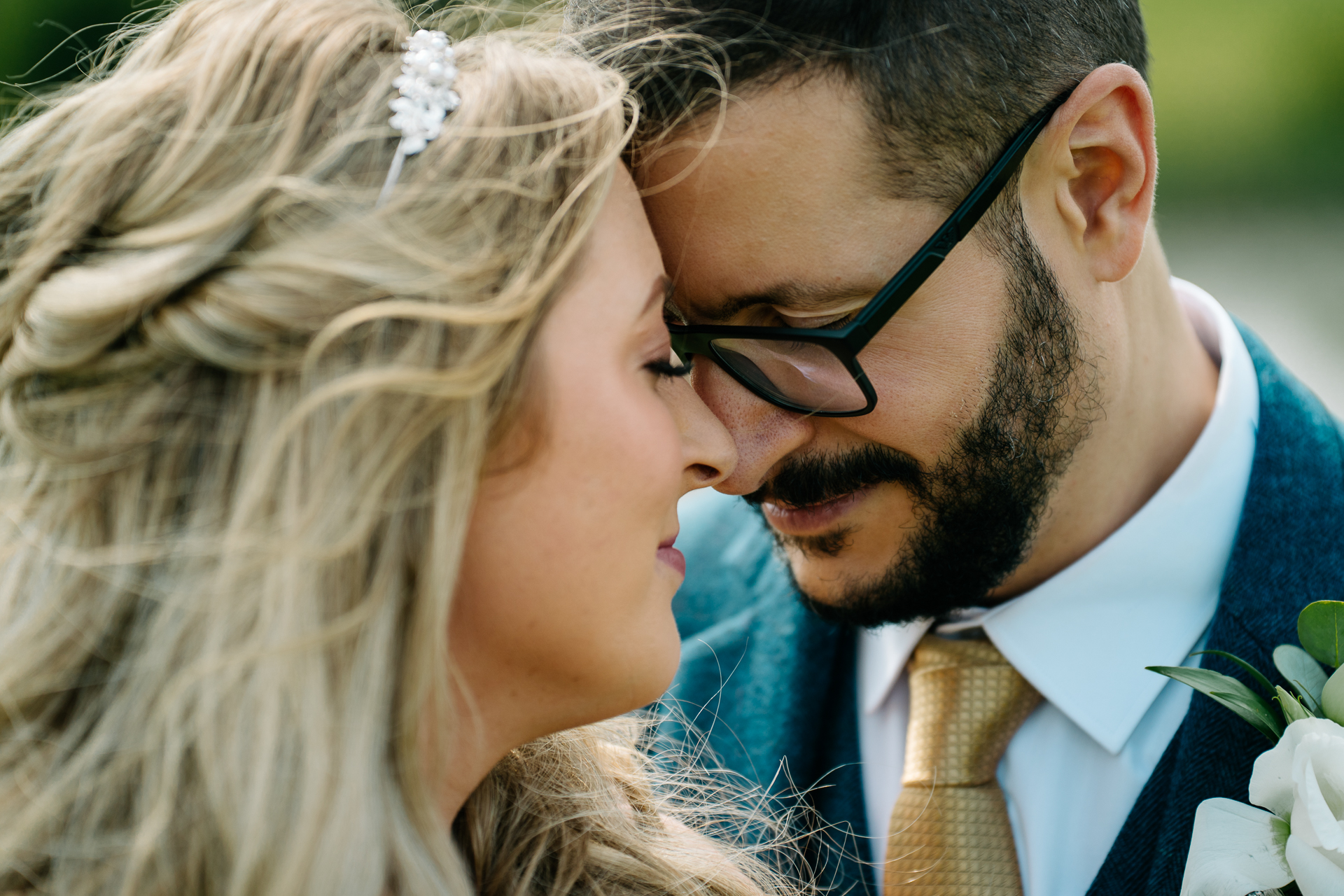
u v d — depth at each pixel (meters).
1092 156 1.25
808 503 1.32
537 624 0.98
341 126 0.91
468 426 0.90
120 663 0.90
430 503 0.91
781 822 1.49
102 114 0.93
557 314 0.94
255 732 0.85
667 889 1.22
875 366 1.21
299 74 0.92
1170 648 1.40
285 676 0.86
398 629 0.92
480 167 0.92
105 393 0.89
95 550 0.90
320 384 0.87
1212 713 1.30
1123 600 1.42
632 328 0.98
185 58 0.95
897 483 1.28
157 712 0.86
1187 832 1.26
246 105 0.91
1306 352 5.23
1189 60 8.84
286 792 0.85
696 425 1.13
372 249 0.87
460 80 0.97
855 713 1.58
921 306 1.18
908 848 1.41
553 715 1.06
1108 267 1.29
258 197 0.87
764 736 1.59
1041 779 1.43
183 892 0.86
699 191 1.11
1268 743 1.26
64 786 0.88
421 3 1.24
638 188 1.12
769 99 1.08
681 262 1.15
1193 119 8.72
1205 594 1.42
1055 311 1.25
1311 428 1.46
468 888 0.95
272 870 0.84
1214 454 1.42
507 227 0.92
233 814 0.84
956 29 1.12
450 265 0.88
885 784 1.55
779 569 1.70
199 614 0.87
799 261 1.13
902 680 1.57
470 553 0.97
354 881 0.86
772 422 1.25
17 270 0.94
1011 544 1.32
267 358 0.86
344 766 0.88
